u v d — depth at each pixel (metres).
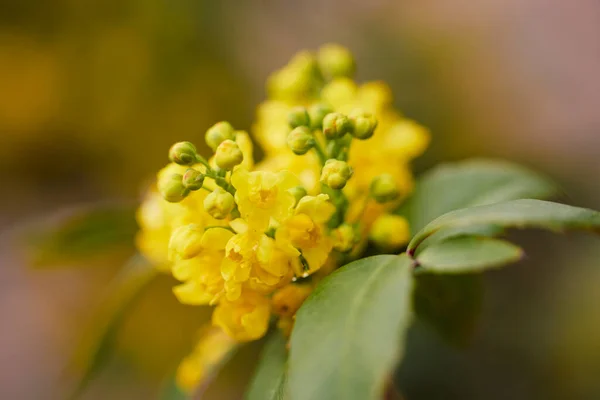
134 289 0.29
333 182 0.25
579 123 0.43
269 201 0.24
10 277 0.52
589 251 0.38
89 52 0.43
